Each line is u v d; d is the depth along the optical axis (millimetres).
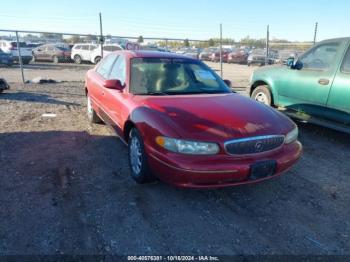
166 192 3711
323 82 5598
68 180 3928
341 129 5395
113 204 3416
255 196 3719
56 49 27734
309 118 5973
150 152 3416
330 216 3355
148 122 3490
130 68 4543
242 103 4020
